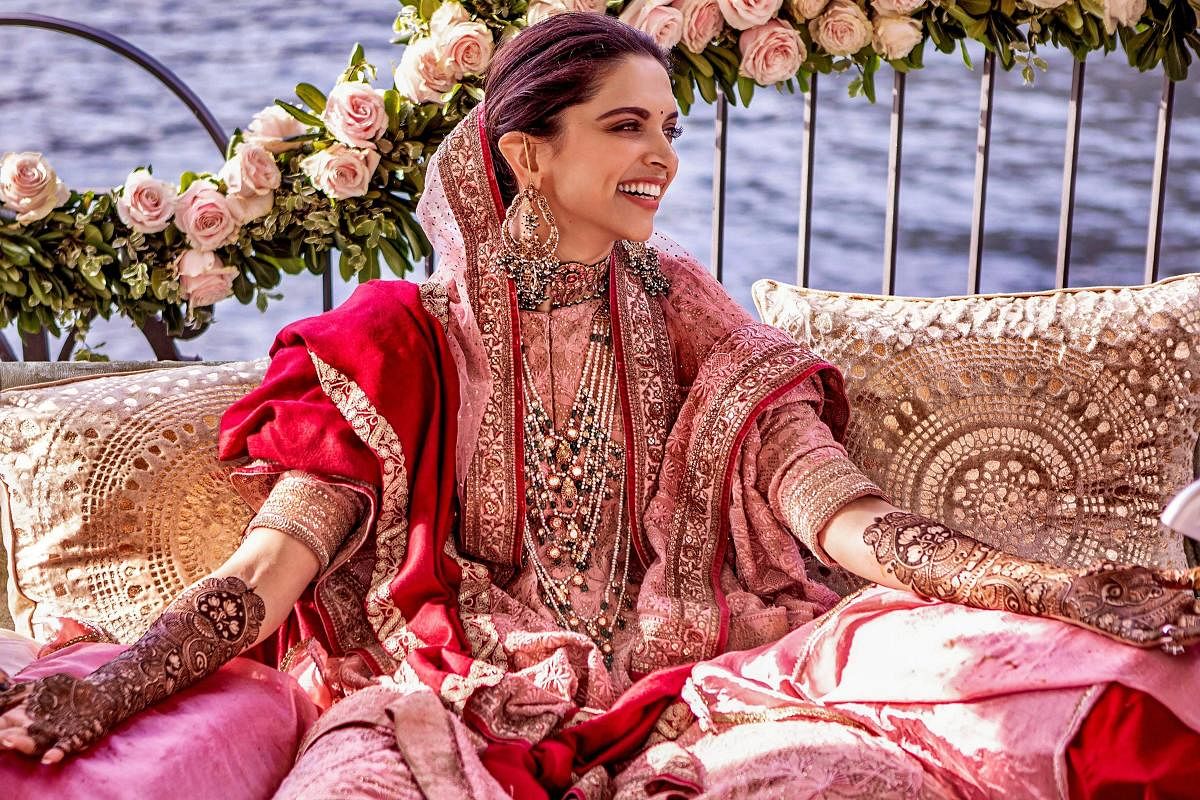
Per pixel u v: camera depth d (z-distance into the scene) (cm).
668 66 196
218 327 556
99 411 198
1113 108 821
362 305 185
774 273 622
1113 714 138
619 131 182
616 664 180
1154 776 136
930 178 732
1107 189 711
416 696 150
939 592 161
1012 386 211
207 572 196
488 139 191
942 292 603
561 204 187
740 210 696
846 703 160
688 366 201
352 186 235
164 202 235
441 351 183
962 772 147
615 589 188
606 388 192
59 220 235
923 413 212
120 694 145
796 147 783
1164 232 661
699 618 182
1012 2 247
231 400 205
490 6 237
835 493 179
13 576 197
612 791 157
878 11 246
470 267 190
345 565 182
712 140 798
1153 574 146
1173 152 750
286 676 169
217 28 874
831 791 142
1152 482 209
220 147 277
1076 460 209
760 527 192
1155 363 210
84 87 780
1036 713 143
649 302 200
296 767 149
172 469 197
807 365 191
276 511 171
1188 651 141
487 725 161
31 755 137
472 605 181
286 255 250
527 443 187
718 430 190
